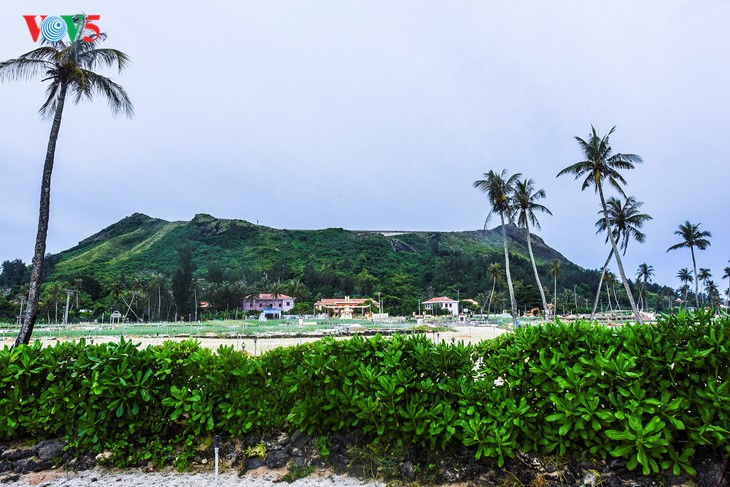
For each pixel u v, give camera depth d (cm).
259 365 488
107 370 474
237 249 16438
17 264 12862
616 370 373
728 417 354
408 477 423
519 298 9769
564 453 398
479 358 473
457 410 432
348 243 16525
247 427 461
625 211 3872
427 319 7894
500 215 3962
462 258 13900
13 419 478
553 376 399
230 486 430
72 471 465
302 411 447
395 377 436
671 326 397
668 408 356
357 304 9519
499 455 397
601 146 3266
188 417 482
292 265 14112
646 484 373
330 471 448
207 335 4328
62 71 1406
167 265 14175
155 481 443
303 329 5225
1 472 457
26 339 1241
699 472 366
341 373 449
